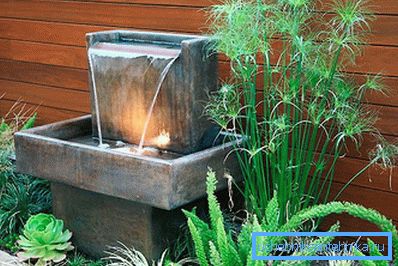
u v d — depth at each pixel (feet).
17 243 12.04
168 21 12.93
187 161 10.34
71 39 14.60
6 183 13.14
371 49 10.75
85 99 14.70
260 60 11.83
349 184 11.42
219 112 11.09
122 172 10.55
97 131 12.30
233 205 11.90
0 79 16.26
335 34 10.18
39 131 12.05
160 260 10.77
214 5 11.30
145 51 11.32
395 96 10.69
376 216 9.47
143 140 11.60
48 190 13.24
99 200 11.32
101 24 14.01
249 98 11.26
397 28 10.48
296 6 10.12
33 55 15.42
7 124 15.98
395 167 10.91
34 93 15.66
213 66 11.19
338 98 10.55
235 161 11.33
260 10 10.45
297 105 10.70
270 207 9.81
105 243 11.41
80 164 11.06
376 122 10.92
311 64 10.43
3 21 15.80
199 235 9.74
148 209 10.67
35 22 15.16
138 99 11.51
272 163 10.76
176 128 11.16
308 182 11.66
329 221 11.71
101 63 11.87
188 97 10.91
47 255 11.36
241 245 9.87
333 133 11.28
